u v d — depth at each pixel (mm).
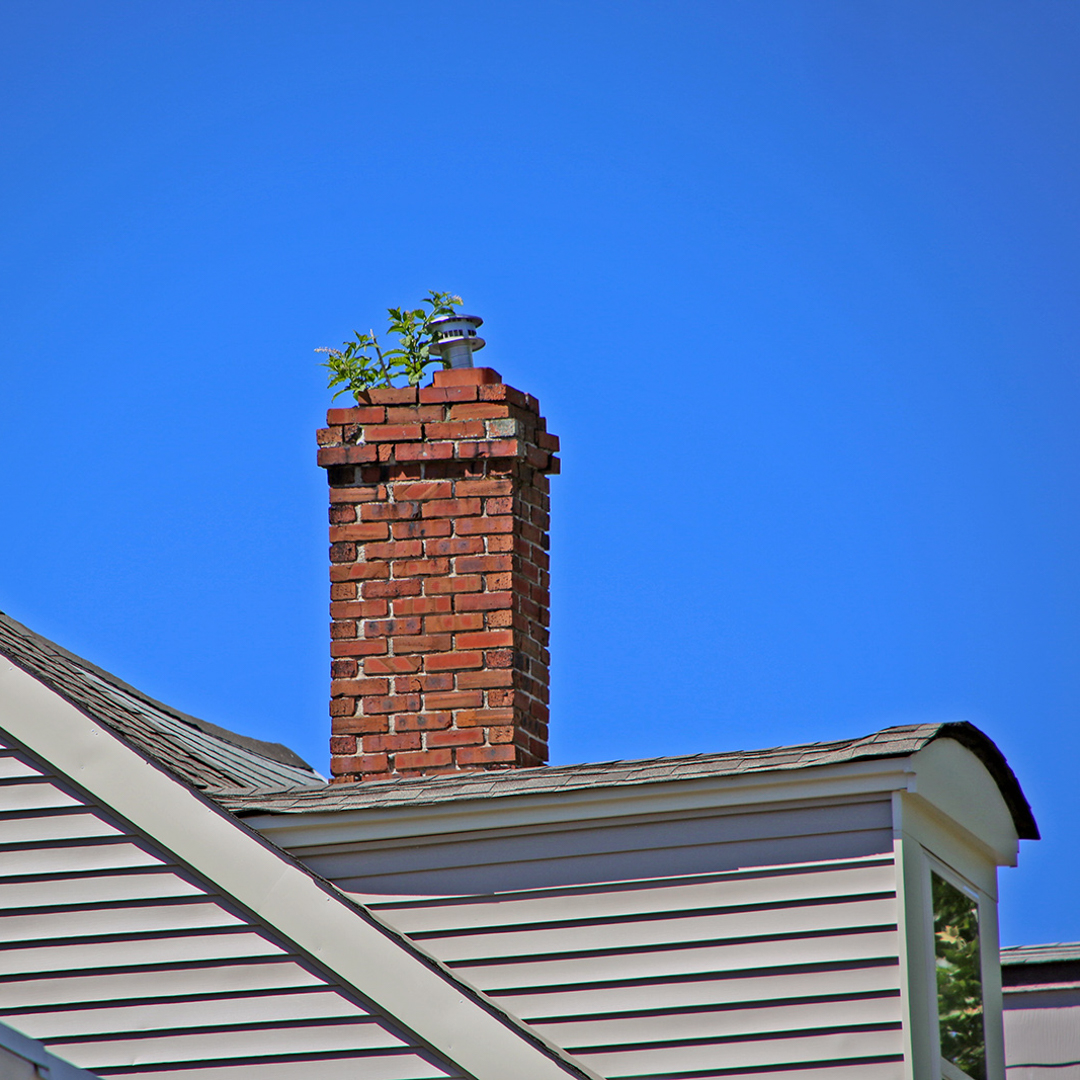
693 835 27984
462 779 30328
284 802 30297
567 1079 25859
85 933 28500
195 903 28328
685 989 27266
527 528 37844
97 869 28781
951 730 28234
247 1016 27547
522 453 37688
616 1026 27391
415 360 40531
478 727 35688
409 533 37156
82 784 29141
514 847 28938
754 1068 26500
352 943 27422
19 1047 16453
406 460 37500
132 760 29156
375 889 29391
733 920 27344
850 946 26562
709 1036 26875
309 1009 27328
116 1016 27953
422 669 36281
